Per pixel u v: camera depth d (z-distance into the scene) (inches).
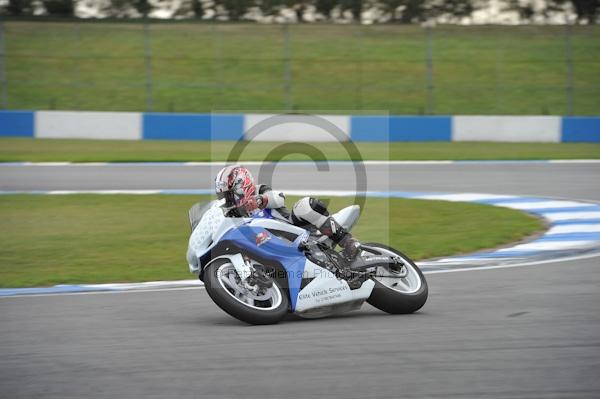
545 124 3280.0
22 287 1062.4
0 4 4655.5
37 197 1951.3
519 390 585.0
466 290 972.6
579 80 4087.1
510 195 1908.2
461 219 1604.3
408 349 700.0
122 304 924.0
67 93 3927.2
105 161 2613.2
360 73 4074.8
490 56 4276.6
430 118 3304.6
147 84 3511.3
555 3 4854.8
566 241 1328.7
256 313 789.9
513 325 787.4
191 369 645.9
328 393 582.2
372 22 4746.6
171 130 3348.9
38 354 703.1
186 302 933.2
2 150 2901.1
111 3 4788.4
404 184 2121.1
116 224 1600.6
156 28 4485.7
